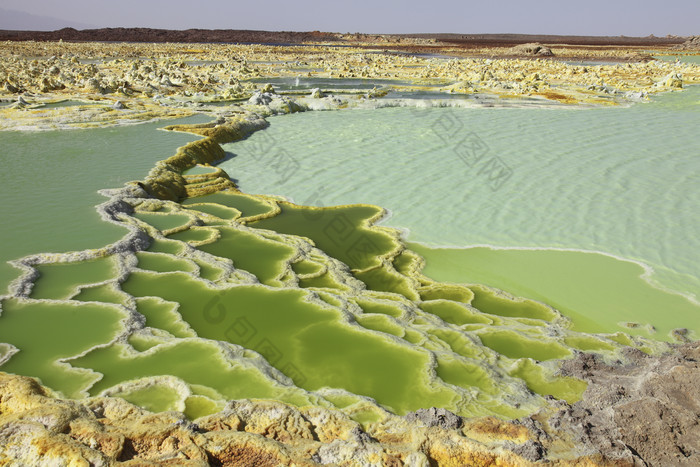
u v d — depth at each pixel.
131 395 7.00
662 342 9.13
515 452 5.61
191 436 5.61
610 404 6.68
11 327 8.45
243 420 6.26
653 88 38.38
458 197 15.96
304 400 7.00
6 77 32.31
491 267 12.02
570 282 11.32
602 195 15.78
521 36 199.62
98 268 10.60
